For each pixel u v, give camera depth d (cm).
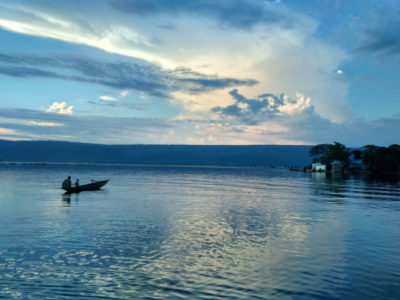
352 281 1229
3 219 2366
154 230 2047
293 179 9488
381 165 15000
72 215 2562
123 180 7744
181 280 1218
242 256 1517
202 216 2605
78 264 1375
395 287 1177
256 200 3822
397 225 2305
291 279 1243
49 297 1063
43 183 5975
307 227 2208
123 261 1423
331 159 16938
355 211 2977
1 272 1270
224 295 1096
